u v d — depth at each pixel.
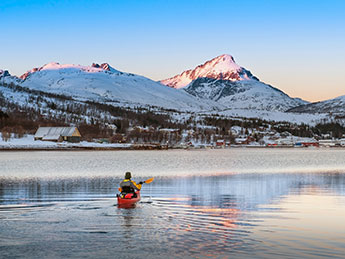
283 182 58.50
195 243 23.11
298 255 21.12
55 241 23.48
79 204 36.22
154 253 21.41
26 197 41.31
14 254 21.30
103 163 115.62
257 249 22.06
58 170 86.69
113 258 20.72
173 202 37.62
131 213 31.58
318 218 30.08
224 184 55.38
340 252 21.59
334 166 103.94
